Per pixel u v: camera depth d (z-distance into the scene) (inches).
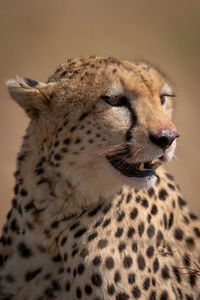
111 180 508.1
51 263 522.0
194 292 550.9
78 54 1508.4
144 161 505.4
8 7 1663.4
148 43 1589.6
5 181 974.4
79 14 1681.8
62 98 519.2
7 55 1477.6
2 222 875.4
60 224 515.2
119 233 510.0
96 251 504.1
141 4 1787.6
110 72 514.9
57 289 519.5
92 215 511.2
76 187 509.0
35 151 528.4
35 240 521.0
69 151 505.4
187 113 1328.7
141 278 509.0
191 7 1808.6
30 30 1585.9
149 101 514.9
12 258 532.1
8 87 538.3
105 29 1624.0
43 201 518.3
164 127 497.4
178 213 565.9
